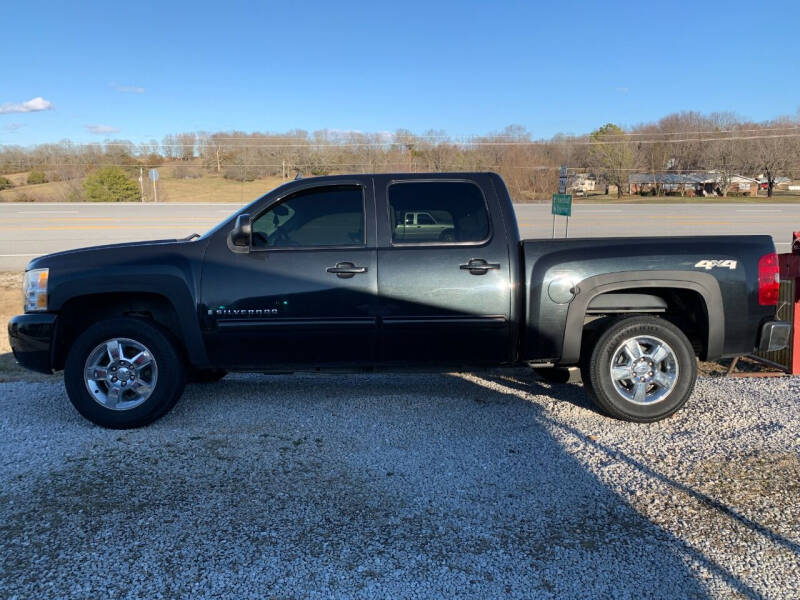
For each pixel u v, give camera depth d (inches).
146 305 201.0
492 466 161.8
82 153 2481.5
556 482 152.5
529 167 2271.2
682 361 189.9
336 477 155.5
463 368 197.5
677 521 134.2
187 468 160.6
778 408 205.3
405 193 193.8
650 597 109.3
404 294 187.9
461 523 133.6
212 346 191.2
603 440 179.0
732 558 120.6
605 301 196.9
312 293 188.1
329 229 193.3
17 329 190.2
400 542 126.2
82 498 144.2
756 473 156.6
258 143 2500.0
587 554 122.0
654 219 1318.9
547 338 191.6
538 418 198.2
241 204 1739.7
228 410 207.3
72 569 117.0
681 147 3063.5
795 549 123.6
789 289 263.4
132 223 1188.5
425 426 191.3
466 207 193.6
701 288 189.0
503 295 188.9
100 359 190.5
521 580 114.0
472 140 2316.7
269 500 143.4
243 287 188.5
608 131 3395.7
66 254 195.0
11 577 114.4
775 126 2928.2
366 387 235.5
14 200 2086.6
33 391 234.8
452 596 109.7
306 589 111.4
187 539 126.9
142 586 112.0
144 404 188.7
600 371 190.7
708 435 182.2
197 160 2591.0
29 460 166.1
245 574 115.6
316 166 2373.3
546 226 1143.6
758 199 2571.4
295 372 198.5
